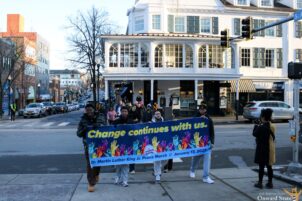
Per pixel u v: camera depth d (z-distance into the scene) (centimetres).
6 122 3312
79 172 1088
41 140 1786
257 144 861
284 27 3881
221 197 791
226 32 2211
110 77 3197
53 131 2253
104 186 893
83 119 888
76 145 1614
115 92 3888
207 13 3669
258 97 3775
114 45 3209
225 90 3612
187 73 3244
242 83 3681
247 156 1330
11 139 1830
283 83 3841
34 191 837
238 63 3384
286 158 1282
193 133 955
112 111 1575
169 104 3438
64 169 1128
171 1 3581
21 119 3862
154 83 3453
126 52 3225
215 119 3138
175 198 786
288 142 1650
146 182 937
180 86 3494
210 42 3325
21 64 5241
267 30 3828
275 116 2828
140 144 920
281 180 929
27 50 6675
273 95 3816
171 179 973
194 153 945
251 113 2842
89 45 4491
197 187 881
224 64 3366
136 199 779
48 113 4884
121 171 910
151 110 1258
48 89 9238
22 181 939
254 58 3772
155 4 3550
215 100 3594
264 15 3812
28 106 4344
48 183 918
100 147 878
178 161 1235
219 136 1869
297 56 3906
